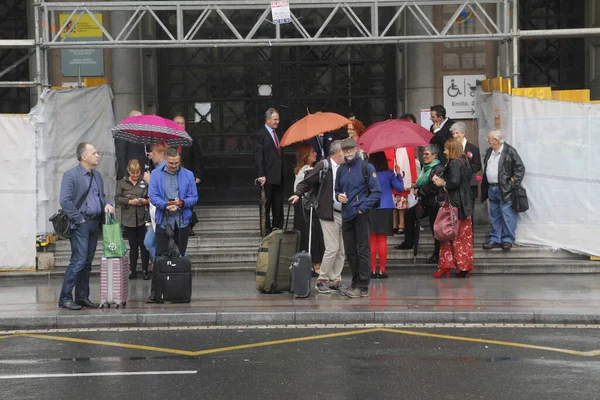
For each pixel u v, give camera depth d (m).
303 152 20.59
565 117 22.08
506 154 21.91
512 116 22.27
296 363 13.45
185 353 14.30
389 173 20.67
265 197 22.77
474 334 15.59
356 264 18.66
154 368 13.25
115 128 19.98
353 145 18.33
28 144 21.86
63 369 13.23
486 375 12.55
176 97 27.28
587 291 19.12
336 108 27.17
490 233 22.44
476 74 25.41
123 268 17.92
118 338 15.67
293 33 27.22
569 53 27.31
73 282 17.70
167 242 18.39
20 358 14.06
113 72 25.83
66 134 22.92
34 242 21.92
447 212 20.48
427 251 22.41
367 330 16.08
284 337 15.55
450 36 21.80
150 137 21.30
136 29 25.83
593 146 22.02
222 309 17.33
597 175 22.02
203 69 27.25
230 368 13.19
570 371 12.73
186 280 18.12
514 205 21.98
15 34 27.22
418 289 19.52
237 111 27.28
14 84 22.00
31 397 11.68
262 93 27.25
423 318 16.70
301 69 27.22
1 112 27.36
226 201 27.31
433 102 25.47
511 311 16.73
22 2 27.16
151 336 15.82
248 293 19.34
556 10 27.22
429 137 20.94
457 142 20.58
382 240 20.89
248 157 27.27
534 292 19.02
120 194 21.36
